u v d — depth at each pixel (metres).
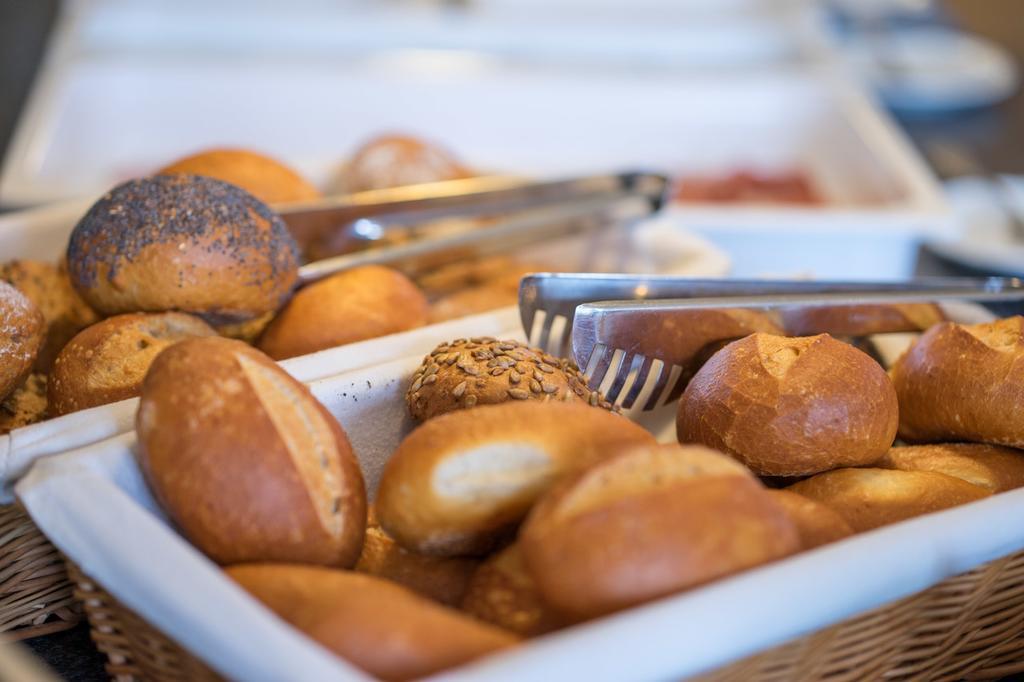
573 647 0.39
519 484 0.46
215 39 1.49
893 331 0.64
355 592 0.42
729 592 0.41
